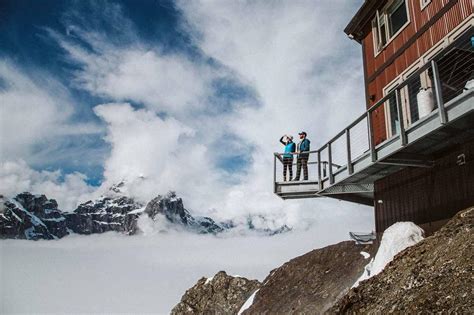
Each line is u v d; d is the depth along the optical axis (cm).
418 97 1313
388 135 1728
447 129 1136
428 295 800
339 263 1891
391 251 1327
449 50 1065
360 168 1475
